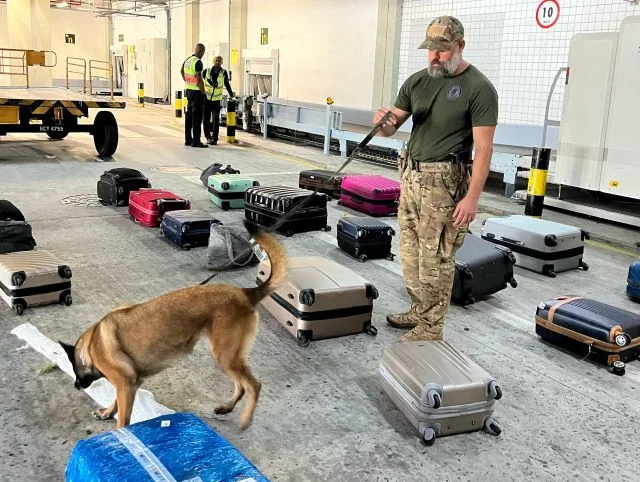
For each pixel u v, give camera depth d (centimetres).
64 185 798
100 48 2973
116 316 257
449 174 337
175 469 178
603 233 685
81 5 2866
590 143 709
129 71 2703
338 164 1098
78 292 435
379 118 359
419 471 255
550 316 382
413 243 366
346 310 376
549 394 326
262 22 1711
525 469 260
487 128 322
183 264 509
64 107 970
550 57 906
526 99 951
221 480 175
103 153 1035
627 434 291
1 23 2673
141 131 1480
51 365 324
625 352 357
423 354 301
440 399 269
